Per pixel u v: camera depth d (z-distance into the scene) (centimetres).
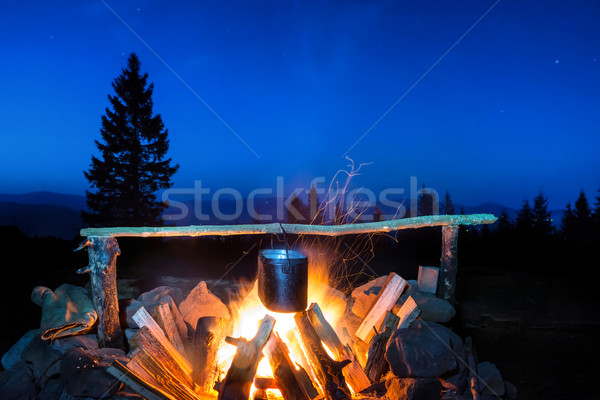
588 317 398
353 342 253
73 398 215
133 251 879
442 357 211
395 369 214
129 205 1603
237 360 211
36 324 393
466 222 276
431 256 790
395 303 254
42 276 597
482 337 362
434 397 205
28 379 239
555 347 342
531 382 297
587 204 1446
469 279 532
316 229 263
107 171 1585
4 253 738
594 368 309
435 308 265
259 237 959
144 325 230
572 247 837
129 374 198
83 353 229
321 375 208
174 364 226
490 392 254
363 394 215
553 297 458
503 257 822
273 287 212
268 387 218
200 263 729
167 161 1667
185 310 280
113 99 1616
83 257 799
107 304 250
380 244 854
